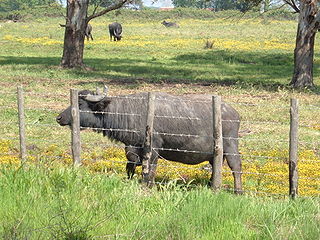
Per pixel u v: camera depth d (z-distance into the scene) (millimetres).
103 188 9586
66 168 10609
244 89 29062
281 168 14336
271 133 18750
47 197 9047
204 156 11953
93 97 12000
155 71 37625
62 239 7609
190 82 32219
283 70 40844
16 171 9891
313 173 14016
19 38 65375
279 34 74250
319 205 9383
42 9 100875
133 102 12039
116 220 8469
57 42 61031
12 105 22172
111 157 15188
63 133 17922
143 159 11227
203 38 68875
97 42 62594
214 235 7977
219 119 10391
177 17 108188
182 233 7895
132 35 72750
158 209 9039
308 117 21703
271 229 8125
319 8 29953
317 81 34688
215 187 10516
